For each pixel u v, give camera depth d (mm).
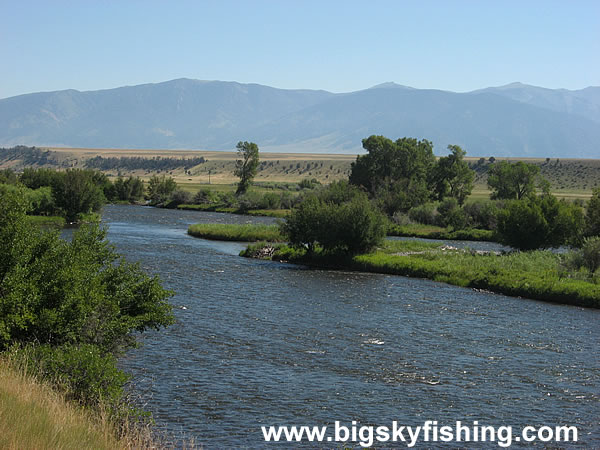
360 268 69062
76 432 15719
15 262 23609
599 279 56188
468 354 34281
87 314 24734
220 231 95125
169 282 54812
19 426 14242
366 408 25906
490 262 66250
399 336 37969
